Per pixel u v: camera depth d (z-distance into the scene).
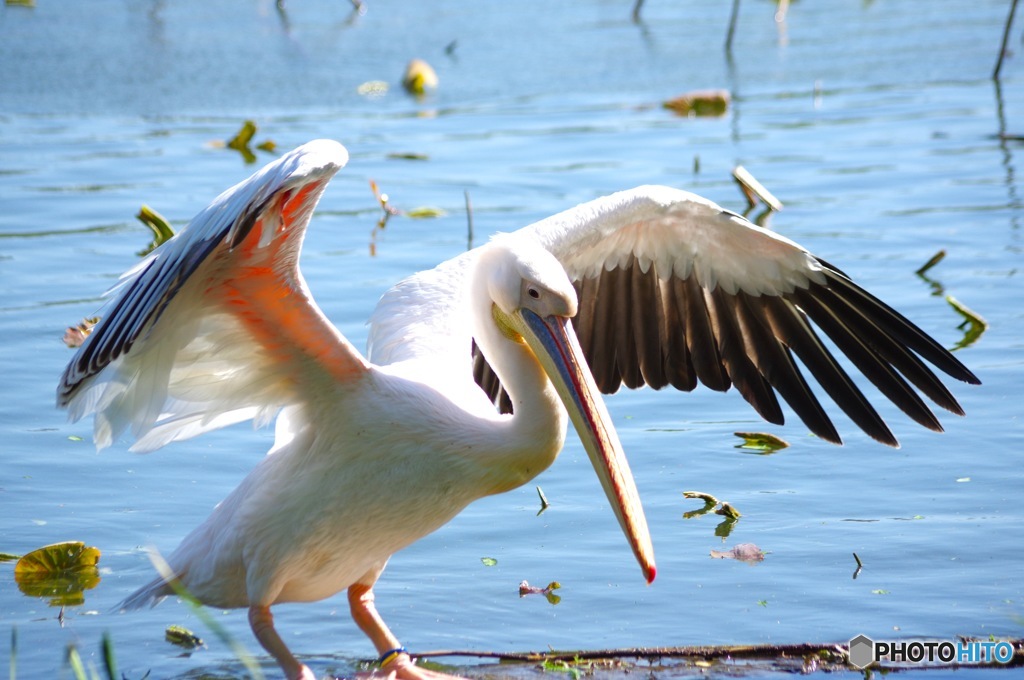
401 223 18.97
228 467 12.70
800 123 24.50
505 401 12.11
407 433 9.58
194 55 28.69
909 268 17.14
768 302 11.45
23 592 10.45
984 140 23.23
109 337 8.45
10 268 16.89
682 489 12.23
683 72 28.09
